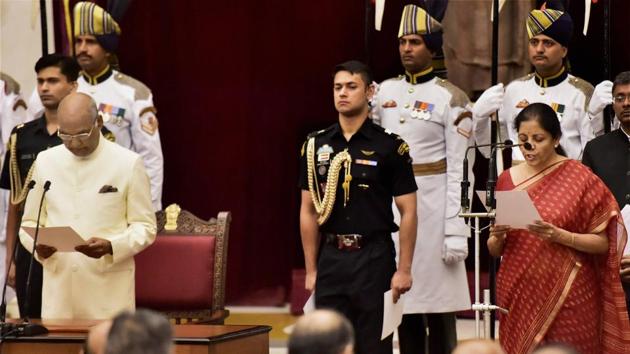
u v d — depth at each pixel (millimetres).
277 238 20172
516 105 15188
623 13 18391
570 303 11836
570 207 11859
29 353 10711
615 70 18516
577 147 14930
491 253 12273
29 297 13844
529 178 12078
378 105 15438
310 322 7137
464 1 18672
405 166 12898
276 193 20141
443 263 15102
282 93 20016
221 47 19984
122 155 12711
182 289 13938
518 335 11977
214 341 10430
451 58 18766
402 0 19219
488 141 14805
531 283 11922
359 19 19703
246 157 20109
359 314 12789
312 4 19828
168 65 19984
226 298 20234
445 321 15367
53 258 12641
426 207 15094
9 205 14219
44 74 14109
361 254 12750
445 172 15156
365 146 12844
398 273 12805
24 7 19141
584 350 11867
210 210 20172
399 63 19406
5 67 19141
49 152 12820
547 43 14891
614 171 13594
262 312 20062
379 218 12805
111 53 16156
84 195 12594
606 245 11891
